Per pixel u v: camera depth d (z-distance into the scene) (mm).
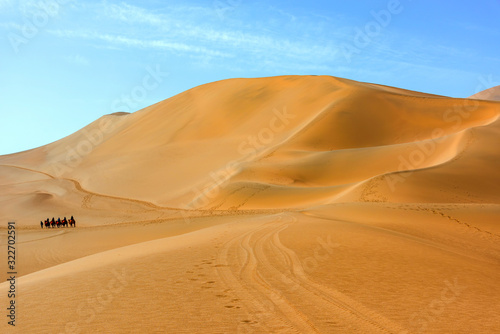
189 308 8586
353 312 8297
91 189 87625
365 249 14695
